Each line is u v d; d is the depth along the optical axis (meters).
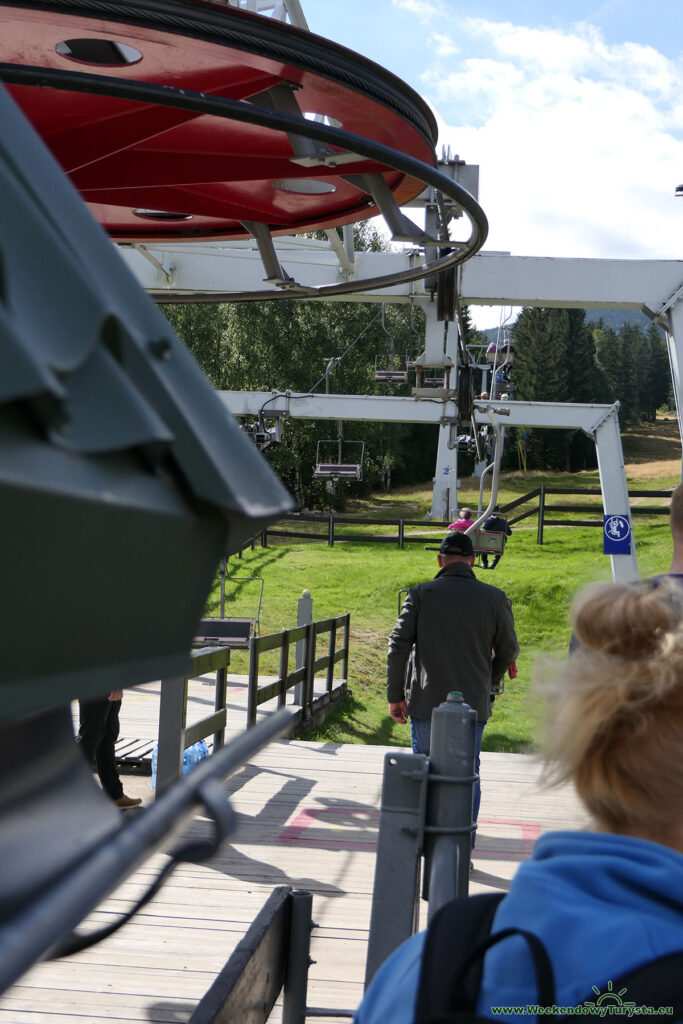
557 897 0.75
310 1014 2.04
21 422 0.57
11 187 0.68
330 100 3.08
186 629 0.82
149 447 0.71
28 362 0.53
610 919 0.73
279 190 4.00
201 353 40.81
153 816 0.60
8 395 0.51
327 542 26.56
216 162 3.64
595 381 95.81
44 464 0.56
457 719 1.78
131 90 2.42
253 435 16.98
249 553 23.84
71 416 0.62
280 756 7.77
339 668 14.11
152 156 3.63
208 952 3.70
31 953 0.48
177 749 5.05
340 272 10.12
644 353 110.12
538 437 77.12
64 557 0.58
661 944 0.71
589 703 0.82
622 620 0.85
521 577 19.97
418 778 1.75
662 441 96.69
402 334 45.06
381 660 15.05
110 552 0.64
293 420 44.16
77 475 0.59
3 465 0.51
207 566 0.81
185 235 4.73
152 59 2.85
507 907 0.77
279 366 41.56
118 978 3.42
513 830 5.77
